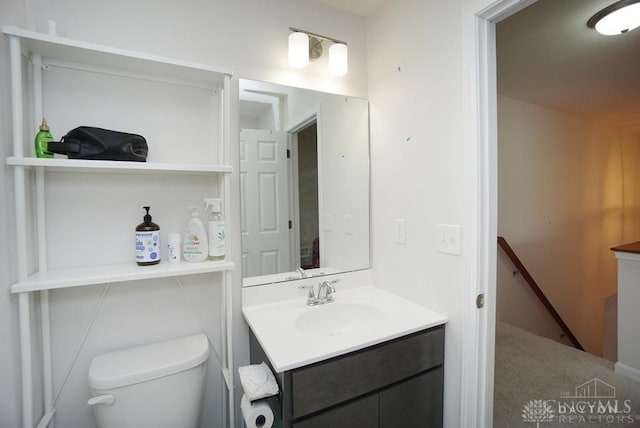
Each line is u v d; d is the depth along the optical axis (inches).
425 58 51.8
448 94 47.5
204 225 52.0
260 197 56.5
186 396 43.8
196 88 51.1
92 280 37.9
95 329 45.6
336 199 63.9
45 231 41.8
